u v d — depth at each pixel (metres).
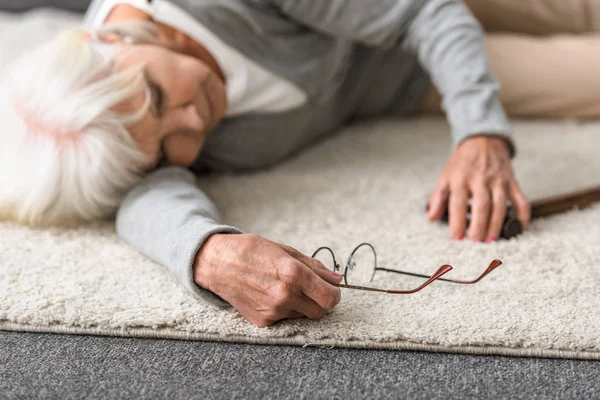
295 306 0.86
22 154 1.11
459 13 1.31
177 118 1.14
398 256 1.05
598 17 1.80
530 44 1.67
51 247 1.12
